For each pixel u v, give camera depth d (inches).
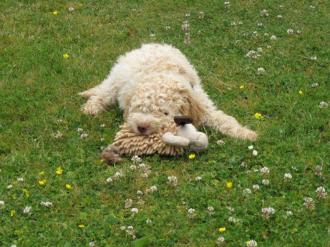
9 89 394.9
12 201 289.0
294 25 486.0
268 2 525.7
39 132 346.3
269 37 466.9
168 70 349.7
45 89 396.2
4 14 508.1
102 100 372.8
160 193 291.3
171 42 465.4
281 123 350.6
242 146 325.1
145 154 318.3
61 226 271.3
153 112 314.3
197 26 490.6
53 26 488.4
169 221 272.7
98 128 351.9
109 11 516.4
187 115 323.0
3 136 343.3
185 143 307.7
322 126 347.3
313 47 450.6
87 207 285.1
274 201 282.0
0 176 307.4
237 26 486.9
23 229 270.4
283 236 260.7
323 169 305.3
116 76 372.2
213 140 334.0
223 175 303.6
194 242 259.4
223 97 384.2
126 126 323.0
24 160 320.2
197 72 408.8
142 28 488.7
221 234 263.1
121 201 288.0
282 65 425.1
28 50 447.2
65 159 322.0
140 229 267.1
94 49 454.0
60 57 438.6
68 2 530.9
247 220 269.7
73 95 390.0
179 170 308.7
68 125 354.3
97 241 262.5
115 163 315.3
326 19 496.7
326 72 414.6
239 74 413.7
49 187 298.0
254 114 363.9
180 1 530.6
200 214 275.4
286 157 316.2
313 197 284.8
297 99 376.5
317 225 267.1
